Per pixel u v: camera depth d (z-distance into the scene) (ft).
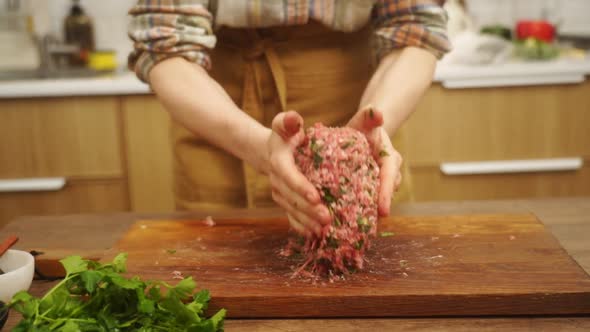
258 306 2.51
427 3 3.66
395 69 3.48
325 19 3.69
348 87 3.95
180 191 4.19
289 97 3.94
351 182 2.69
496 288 2.52
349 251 2.68
